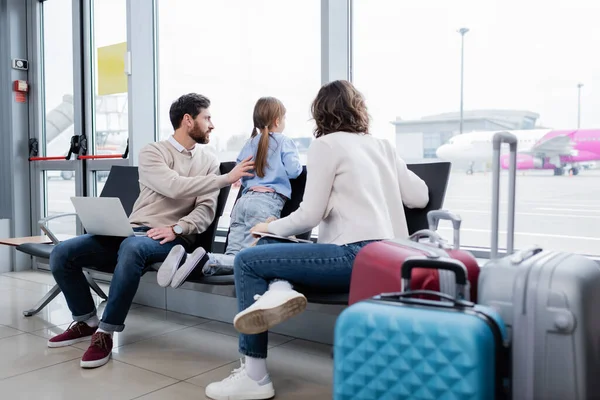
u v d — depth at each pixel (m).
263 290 1.82
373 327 1.22
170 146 2.71
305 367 2.27
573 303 1.20
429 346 1.16
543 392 1.22
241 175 2.40
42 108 4.74
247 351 1.88
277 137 2.41
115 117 4.05
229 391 1.88
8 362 2.30
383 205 1.81
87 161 4.27
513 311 1.26
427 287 1.41
